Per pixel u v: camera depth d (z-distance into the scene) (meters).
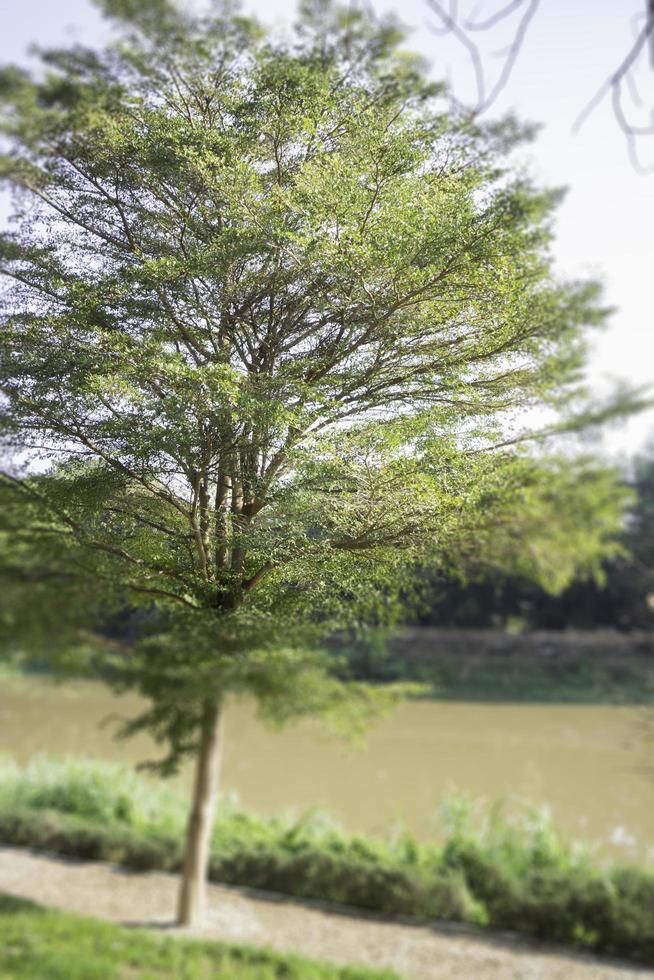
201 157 5.27
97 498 5.39
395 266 5.08
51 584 5.87
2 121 4.71
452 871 9.34
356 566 5.79
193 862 7.93
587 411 6.22
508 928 8.48
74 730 20.45
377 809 13.61
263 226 5.26
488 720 24.52
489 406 5.80
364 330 5.73
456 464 5.51
